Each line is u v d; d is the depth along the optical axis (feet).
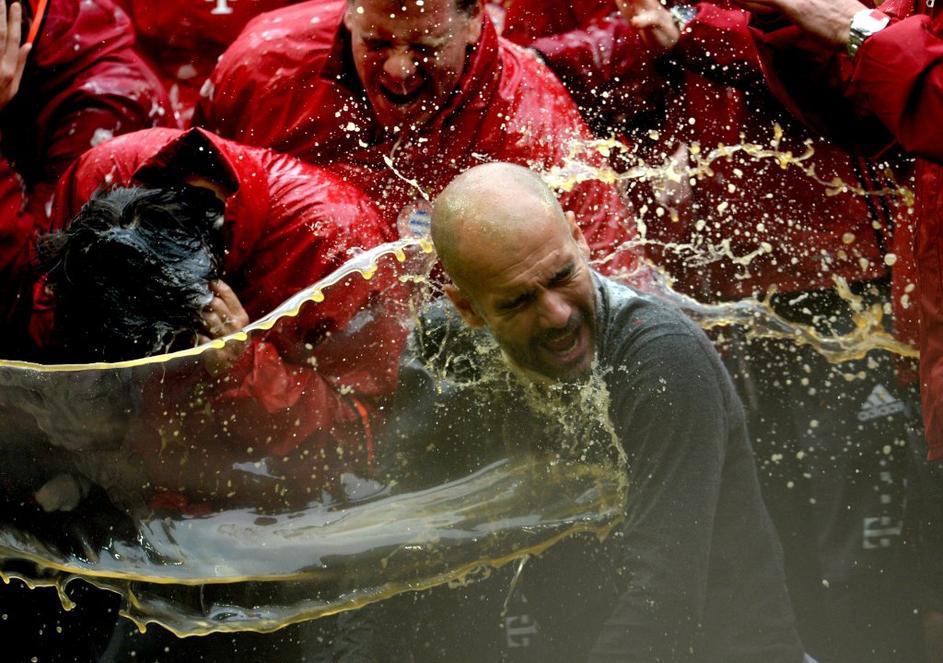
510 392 24.08
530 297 21.88
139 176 26.86
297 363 25.70
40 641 28.37
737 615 23.39
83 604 28.50
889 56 24.59
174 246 25.00
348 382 25.53
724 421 22.74
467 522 24.84
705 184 30.89
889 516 30.30
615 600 25.39
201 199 26.05
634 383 22.45
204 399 24.99
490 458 24.80
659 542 22.27
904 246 28.55
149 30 32.99
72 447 24.84
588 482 24.07
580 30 31.50
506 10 32.27
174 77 33.30
